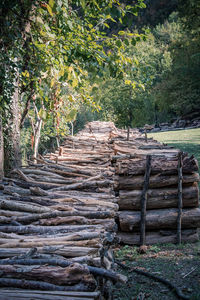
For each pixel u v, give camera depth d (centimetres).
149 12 7100
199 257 458
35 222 320
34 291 202
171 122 4025
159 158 556
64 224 315
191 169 539
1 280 209
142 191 530
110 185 456
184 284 373
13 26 501
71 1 493
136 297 346
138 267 431
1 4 462
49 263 226
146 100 4203
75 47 451
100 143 990
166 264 438
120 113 4006
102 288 236
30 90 739
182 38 4209
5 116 714
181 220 536
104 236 273
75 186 446
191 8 3381
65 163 670
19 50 558
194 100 3881
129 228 527
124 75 552
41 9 504
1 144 578
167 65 4634
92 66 452
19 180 463
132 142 820
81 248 247
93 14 497
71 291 203
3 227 299
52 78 455
